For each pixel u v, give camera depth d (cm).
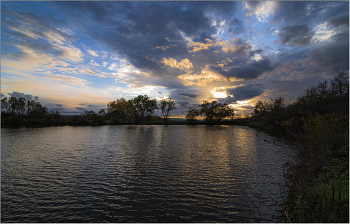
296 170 764
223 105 7419
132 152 1627
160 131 3947
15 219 588
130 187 845
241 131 3972
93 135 3014
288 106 3152
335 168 614
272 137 2644
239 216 592
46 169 1120
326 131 855
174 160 1337
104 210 642
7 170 1099
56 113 7081
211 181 913
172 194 769
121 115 8938
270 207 640
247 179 932
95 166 1186
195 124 7556
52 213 624
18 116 5797
